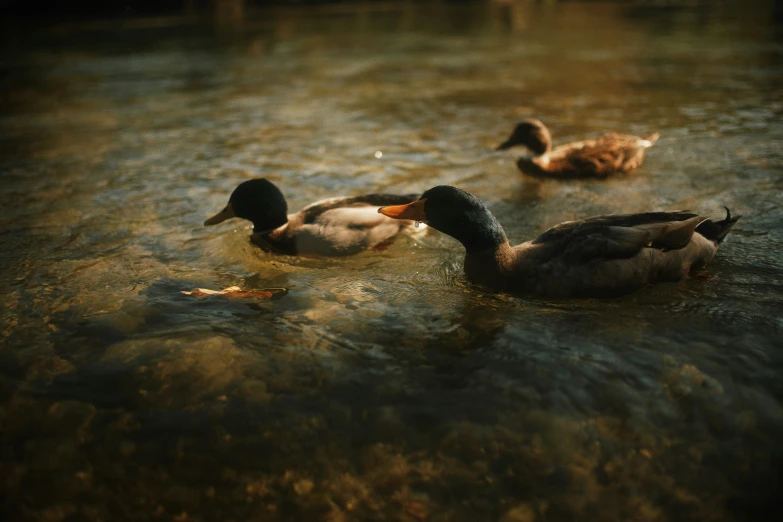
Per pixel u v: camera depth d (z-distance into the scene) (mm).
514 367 1086
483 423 1008
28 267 1369
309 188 1724
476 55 3697
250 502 936
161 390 1068
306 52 3975
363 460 973
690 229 1222
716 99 2373
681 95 2473
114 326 1191
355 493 941
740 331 1132
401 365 1101
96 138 2148
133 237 1487
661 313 1179
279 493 943
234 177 1801
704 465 955
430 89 2811
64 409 1043
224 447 992
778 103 2260
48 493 947
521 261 1238
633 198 1595
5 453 989
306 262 1382
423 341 1145
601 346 1116
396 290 1275
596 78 2879
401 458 974
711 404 1021
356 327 1180
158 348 1141
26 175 1836
